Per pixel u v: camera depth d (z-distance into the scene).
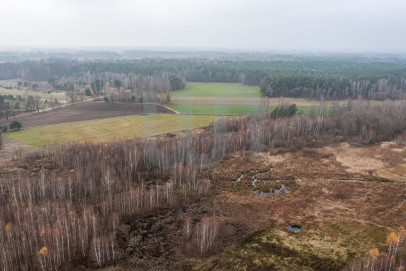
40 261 35.84
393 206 53.22
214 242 42.78
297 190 59.28
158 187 55.50
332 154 77.56
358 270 36.66
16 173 59.06
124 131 89.12
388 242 42.03
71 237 41.19
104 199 52.19
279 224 47.94
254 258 40.19
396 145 83.88
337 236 44.72
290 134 86.62
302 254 40.91
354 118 92.88
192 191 57.22
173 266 38.66
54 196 51.12
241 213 50.88
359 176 65.44
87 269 37.59
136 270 37.81
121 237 43.97
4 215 44.62
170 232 45.41
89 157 63.91
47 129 91.38
